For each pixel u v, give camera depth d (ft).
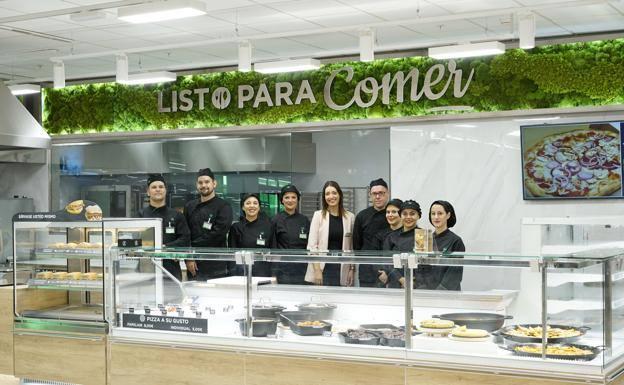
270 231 24.95
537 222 23.59
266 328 16.74
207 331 17.48
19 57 30.86
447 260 14.92
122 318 18.71
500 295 14.49
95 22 25.23
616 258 14.25
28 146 28.55
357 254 15.88
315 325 16.20
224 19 24.93
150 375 18.17
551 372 13.93
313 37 27.22
